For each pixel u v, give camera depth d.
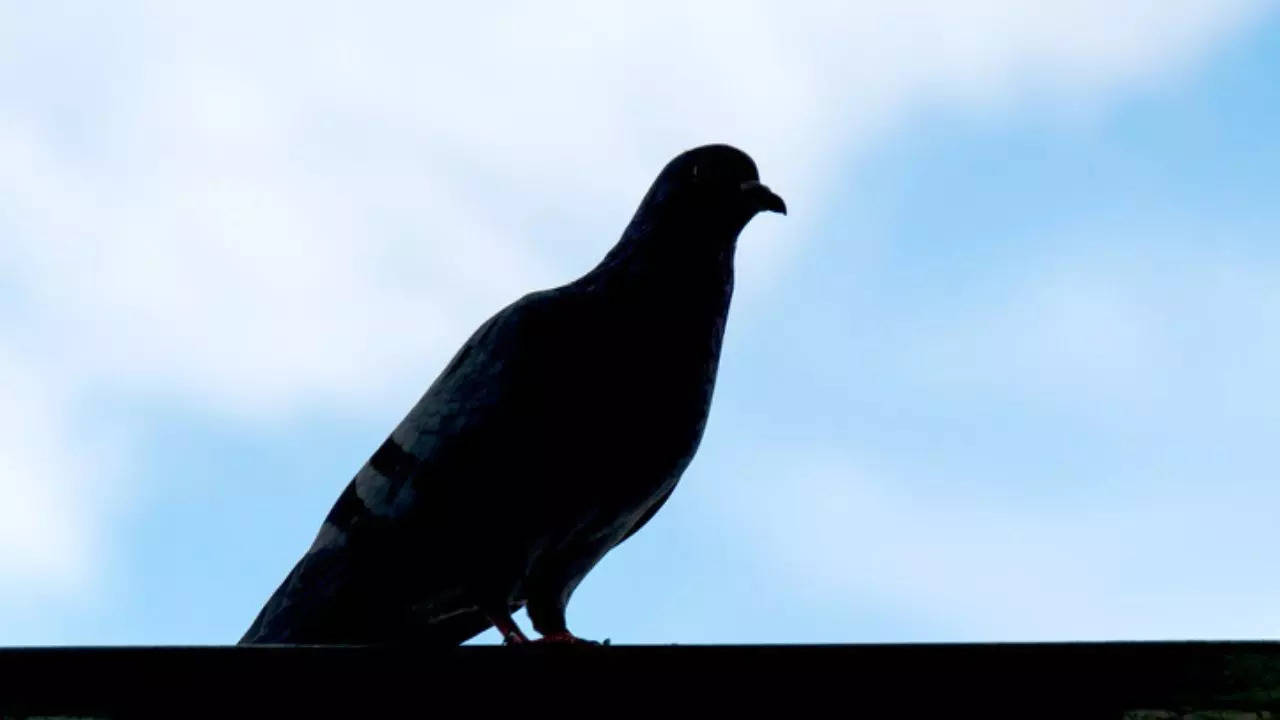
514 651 6.34
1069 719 6.31
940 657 6.32
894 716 6.32
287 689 6.33
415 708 6.32
